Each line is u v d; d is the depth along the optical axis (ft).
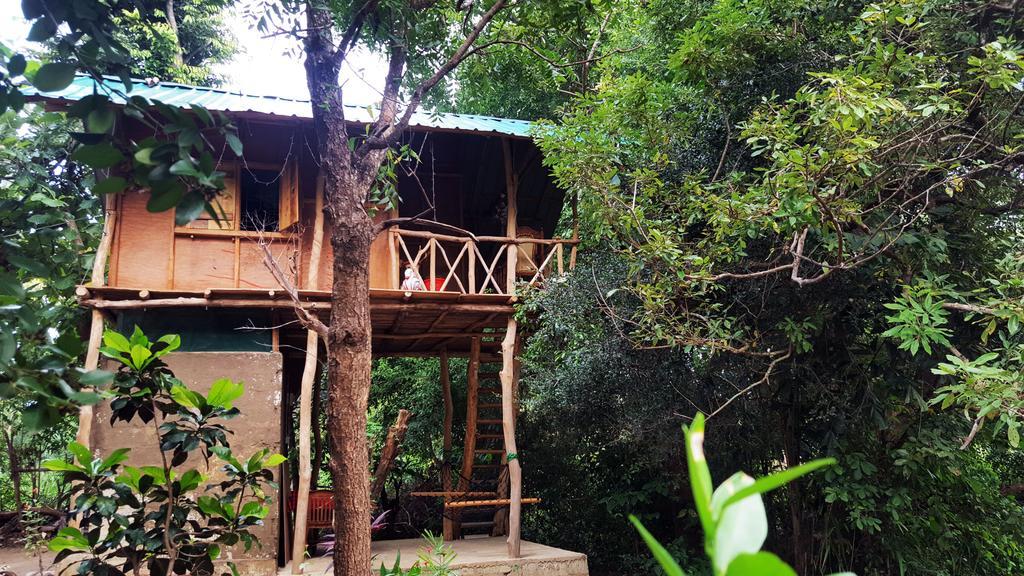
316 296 24.44
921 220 20.93
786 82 23.22
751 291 23.41
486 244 33.73
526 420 35.68
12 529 37.78
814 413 26.32
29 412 6.68
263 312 25.35
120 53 7.68
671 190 23.40
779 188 17.43
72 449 10.87
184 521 11.60
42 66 6.68
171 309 24.66
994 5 19.10
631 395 25.81
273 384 24.47
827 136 17.01
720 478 28.02
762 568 1.85
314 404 35.78
